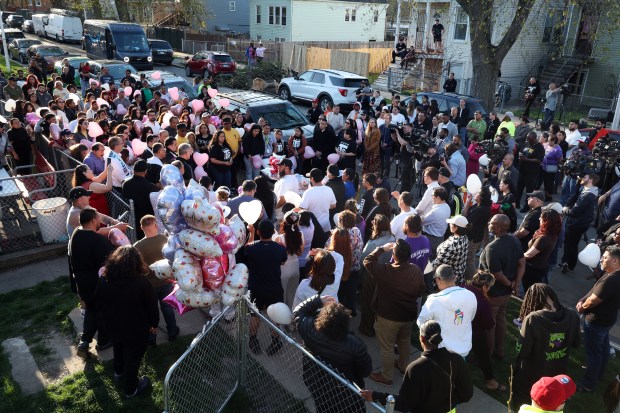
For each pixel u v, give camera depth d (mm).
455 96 14648
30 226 8148
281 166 7539
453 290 4078
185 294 4254
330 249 5234
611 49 22453
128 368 4469
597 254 5586
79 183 6883
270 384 4492
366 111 15695
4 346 5367
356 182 7895
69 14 40625
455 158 8984
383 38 41406
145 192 6750
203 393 4328
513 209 7191
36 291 6504
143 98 14258
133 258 4266
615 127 13922
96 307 4438
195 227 4117
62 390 4695
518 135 11961
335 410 3682
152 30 44375
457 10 23922
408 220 5273
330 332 3562
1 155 10188
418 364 3359
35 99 13641
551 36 23406
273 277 5039
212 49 36188
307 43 34344
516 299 6762
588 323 4777
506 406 4695
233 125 11469
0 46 32656
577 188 9133
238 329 4488
